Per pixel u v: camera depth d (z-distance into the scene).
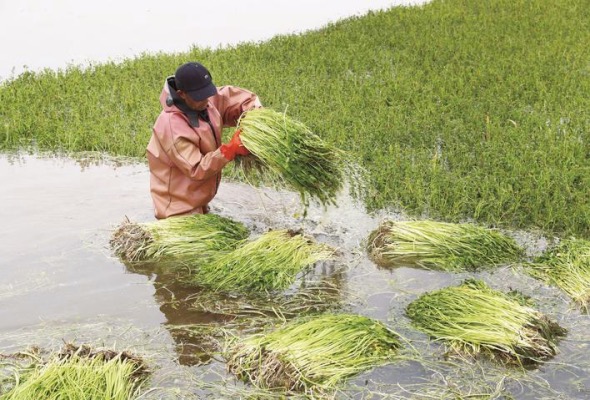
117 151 8.89
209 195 6.57
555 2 16.22
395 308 5.19
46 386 4.04
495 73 10.93
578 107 9.25
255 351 4.46
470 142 8.38
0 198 7.36
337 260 5.98
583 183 7.07
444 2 17.20
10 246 6.25
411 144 8.50
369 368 4.39
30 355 4.53
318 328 4.60
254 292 5.50
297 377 4.26
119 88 11.23
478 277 5.64
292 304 5.29
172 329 4.96
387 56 12.47
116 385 4.13
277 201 7.25
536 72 10.78
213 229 6.29
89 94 10.78
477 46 12.77
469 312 4.85
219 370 4.47
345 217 6.84
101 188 7.68
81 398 3.97
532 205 6.64
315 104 9.74
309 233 6.51
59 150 9.02
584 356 4.52
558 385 4.25
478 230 6.09
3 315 5.12
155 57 13.27
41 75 12.20
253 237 6.39
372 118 9.23
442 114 9.24
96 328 4.95
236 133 6.11
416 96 10.01
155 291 5.52
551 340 4.69
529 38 13.26
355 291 5.47
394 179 7.31
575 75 10.62
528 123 8.71
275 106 9.67
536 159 7.64
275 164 6.06
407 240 6.07
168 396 4.20
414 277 5.67
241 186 7.64
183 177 6.39
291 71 11.66
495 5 16.41
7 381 4.32
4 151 8.98
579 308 5.12
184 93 6.00
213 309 5.24
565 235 6.34
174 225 6.25
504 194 6.81
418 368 4.41
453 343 4.62
